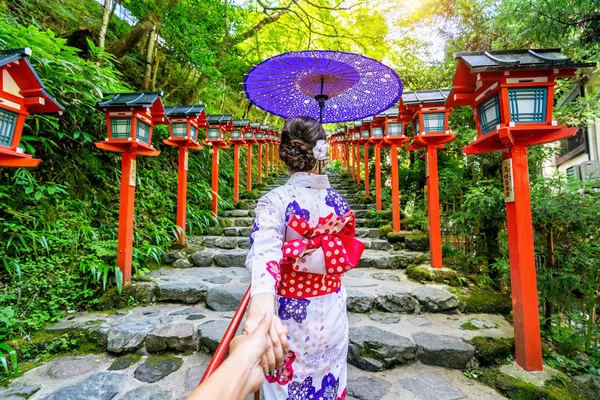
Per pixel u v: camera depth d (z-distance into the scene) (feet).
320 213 3.08
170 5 12.78
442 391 5.08
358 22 18.52
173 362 5.80
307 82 6.18
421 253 10.72
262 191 20.75
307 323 3.01
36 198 7.59
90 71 9.45
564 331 6.76
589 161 13.78
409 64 16.62
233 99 29.78
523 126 4.94
